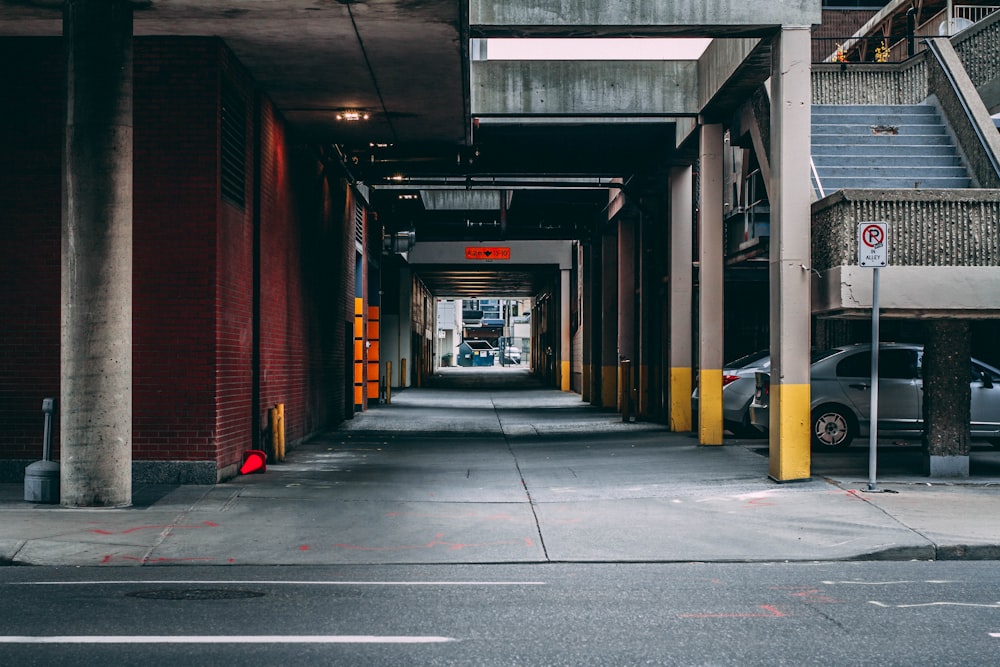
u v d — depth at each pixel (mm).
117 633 5996
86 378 10523
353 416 25141
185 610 6652
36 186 12281
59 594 7160
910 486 11805
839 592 7359
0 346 12289
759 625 6297
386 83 14297
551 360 50062
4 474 12297
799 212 12445
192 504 10805
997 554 8945
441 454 16438
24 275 12281
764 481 12461
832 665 5398
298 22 11695
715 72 16406
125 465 10703
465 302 145125
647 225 25547
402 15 11414
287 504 10898
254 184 14445
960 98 15500
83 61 10562
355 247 25594
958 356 12625
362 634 6031
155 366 12273
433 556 8836
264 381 14828
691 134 18547
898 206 11805
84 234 10523
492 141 22516
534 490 12133
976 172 14742
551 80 18422
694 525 9992
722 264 17266
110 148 10578
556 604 6938
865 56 25703
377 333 32156
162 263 12281
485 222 33281
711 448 16453
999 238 11766
